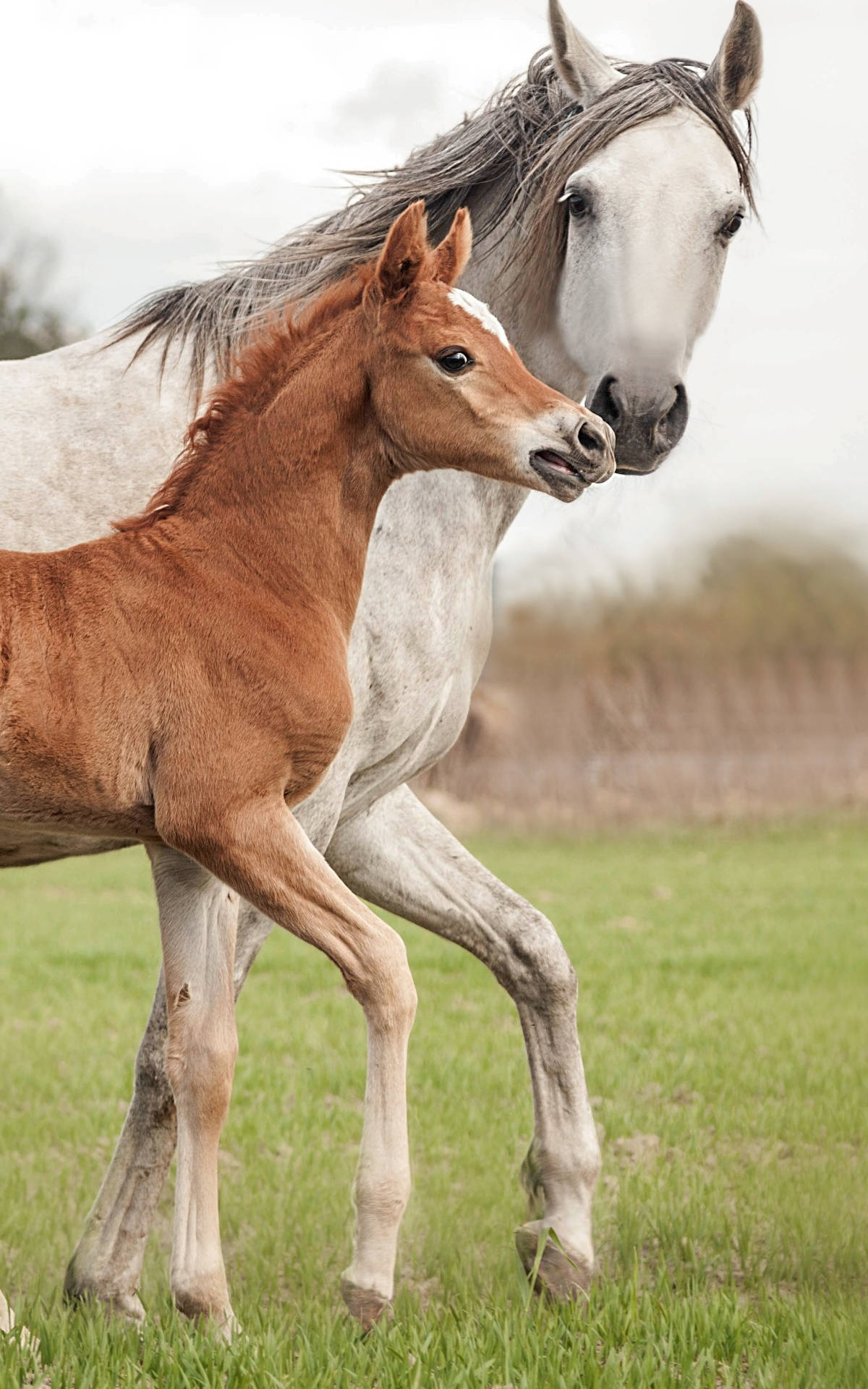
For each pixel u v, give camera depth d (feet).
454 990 38.32
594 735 85.30
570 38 18.29
